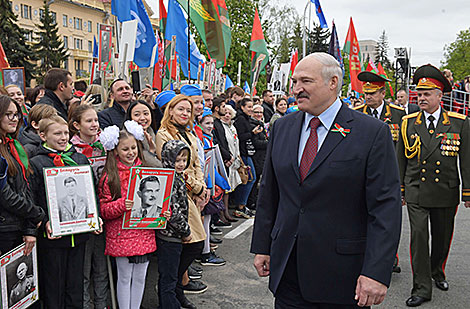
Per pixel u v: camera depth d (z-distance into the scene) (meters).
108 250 3.68
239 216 7.76
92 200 3.47
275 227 2.68
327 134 2.53
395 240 2.34
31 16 50.56
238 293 4.70
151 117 4.75
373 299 2.30
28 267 3.20
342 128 2.52
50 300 3.44
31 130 3.99
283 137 2.73
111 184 3.61
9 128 3.21
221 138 6.84
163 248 3.80
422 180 4.69
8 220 3.16
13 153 3.28
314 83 2.52
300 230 2.51
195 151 4.39
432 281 5.02
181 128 4.37
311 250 2.48
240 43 26.66
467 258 5.77
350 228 2.47
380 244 2.34
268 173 2.82
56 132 3.44
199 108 5.53
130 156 3.71
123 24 6.20
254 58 12.39
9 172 3.17
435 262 4.89
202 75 9.68
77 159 3.56
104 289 3.90
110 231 3.68
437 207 4.66
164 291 3.82
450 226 4.80
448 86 4.75
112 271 3.93
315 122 2.59
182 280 4.42
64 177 3.38
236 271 5.31
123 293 3.74
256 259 2.81
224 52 9.68
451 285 4.95
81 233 3.48
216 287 4.84
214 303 4.45
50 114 3.87
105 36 6.17
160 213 3.66
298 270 2.53
